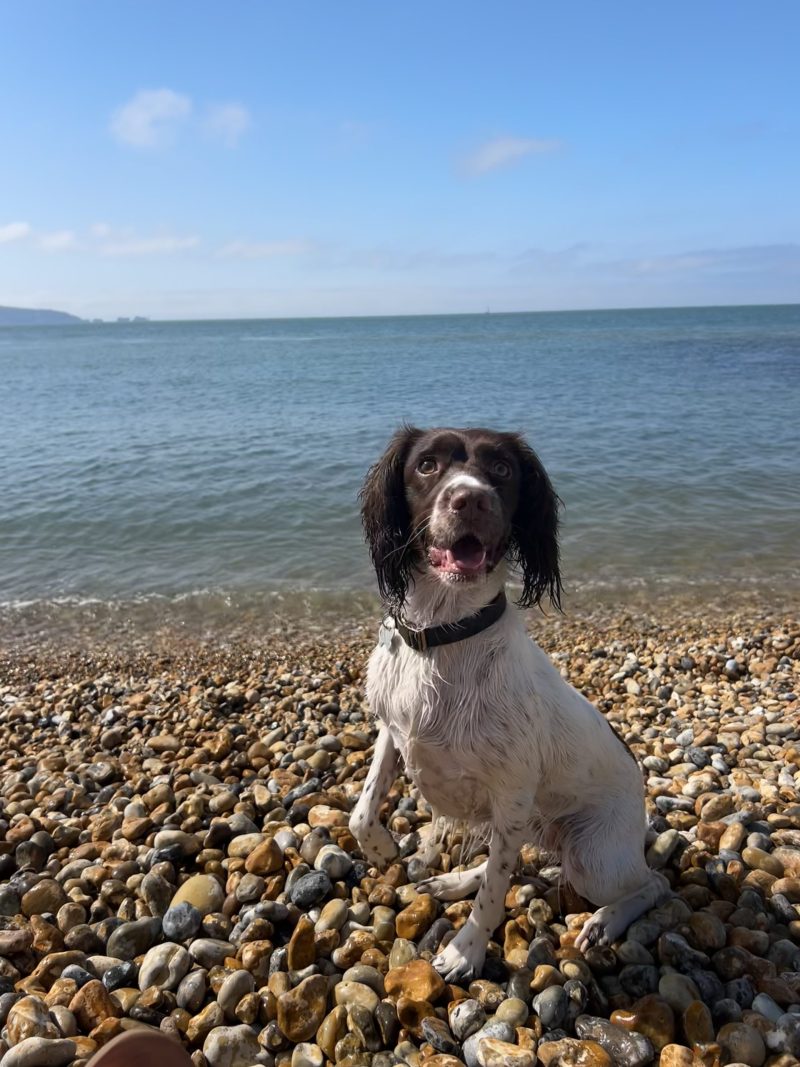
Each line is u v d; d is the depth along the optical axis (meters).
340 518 2.96
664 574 2.39
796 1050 0.67
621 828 0.86
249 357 13.98
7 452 4.22
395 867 0.92
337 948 0.79
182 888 0.88
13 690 1.67
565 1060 0.65
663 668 1.70
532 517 0.88
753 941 0.81
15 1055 0.62
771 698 1.51
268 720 1.44
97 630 2.04
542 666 0.84
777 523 2.82
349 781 1.16
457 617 0.77
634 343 14.72
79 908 0.85
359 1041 0.67
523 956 0.79
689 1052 0.66
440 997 0.73
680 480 3.39
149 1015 0.70
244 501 3.19
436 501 0.78
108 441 4.54
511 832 0.78
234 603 2.22
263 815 1.07
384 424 5.01
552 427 4.76
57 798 1.10
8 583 2.38
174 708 1.50
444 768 0.80
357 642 1.94
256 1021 0.71
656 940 0.82
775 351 11.45
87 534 2.82
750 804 1.07
